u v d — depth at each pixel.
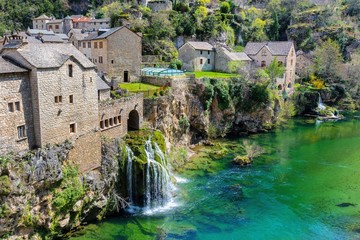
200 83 69.94
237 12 142.00
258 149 64.94
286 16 157.75
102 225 39.41
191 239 36.97
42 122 35.31
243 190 49.12
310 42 141.12
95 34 76.12
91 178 40.25
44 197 34.66
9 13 150.00
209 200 45.94
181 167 56.75
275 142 71.81
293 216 42.38
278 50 101.06
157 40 99.81
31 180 33.06
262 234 38.41
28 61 33.78
